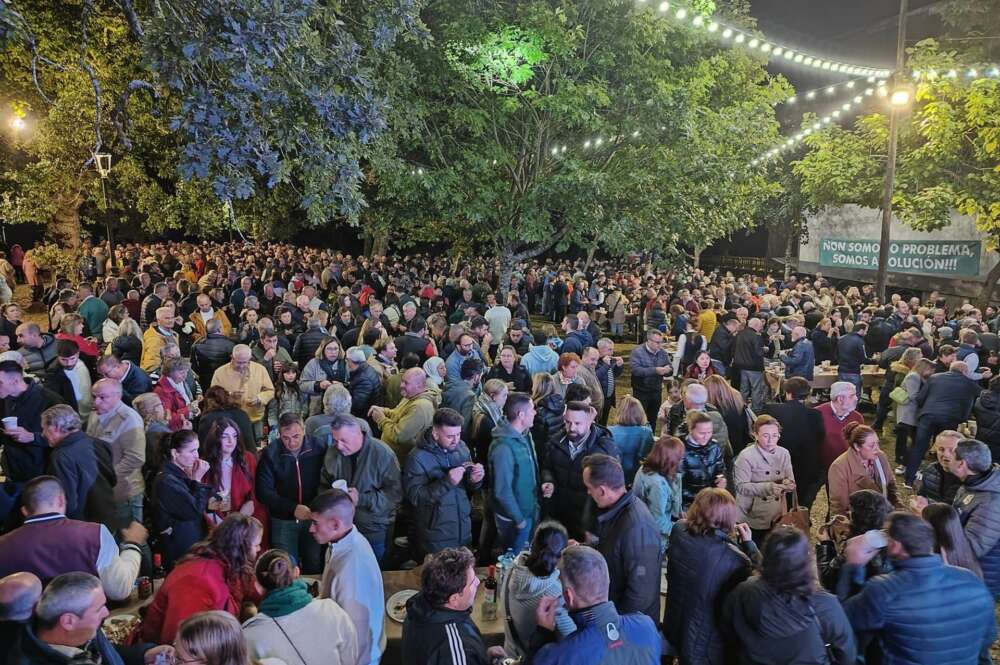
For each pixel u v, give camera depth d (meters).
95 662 2.90
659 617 3.91
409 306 10.40
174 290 13.48
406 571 4.80
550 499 5.38
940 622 3.27
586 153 13.86
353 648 3.30
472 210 12.62
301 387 7.75
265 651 3.02
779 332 11.85
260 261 22.00
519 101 13.18
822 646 3.09
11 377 5.30
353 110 5.39
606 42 12.99
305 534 5.09
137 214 28.33
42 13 14.82
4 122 17.20
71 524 3.73
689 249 29.16
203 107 4.62
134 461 5.25
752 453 5.49
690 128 12.91
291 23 4.59
